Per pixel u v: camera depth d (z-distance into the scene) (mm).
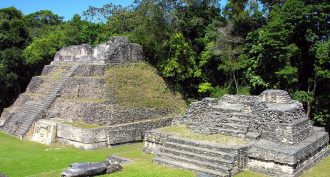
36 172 15289
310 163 15625
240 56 27156
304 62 25688
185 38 30703
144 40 29281
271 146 15000
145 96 24969
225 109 17672
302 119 17172
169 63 27781
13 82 33469
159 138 17406
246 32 28625
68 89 25031
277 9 25688
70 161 17250
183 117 19438
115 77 24766
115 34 34125
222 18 30406
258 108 16469
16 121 24766
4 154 18875
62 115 23594
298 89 25141
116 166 14023
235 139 16000
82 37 35750
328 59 21906
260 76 25734
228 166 14156
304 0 24812
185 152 15375
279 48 23297
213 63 30188
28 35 36000
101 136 20641
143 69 27250
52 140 21641
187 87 29359
